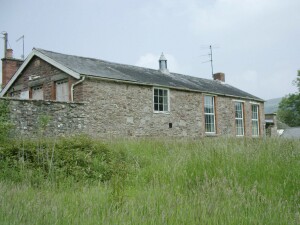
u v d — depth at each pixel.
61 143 8.88
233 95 23.66
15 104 12.52
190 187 5.69
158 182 5.87
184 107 20.14
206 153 7.28
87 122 14.98
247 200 4.54
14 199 4.50
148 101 18.06
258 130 26.19
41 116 11.97
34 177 6.66
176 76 23.62
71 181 6.58
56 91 16.88
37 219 3.62
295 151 7.26
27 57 18.28
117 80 16.36
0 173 6.73
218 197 4.77
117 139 13.12
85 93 15.20
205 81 26.06
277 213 4.09
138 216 3.84
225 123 22.94
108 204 4.32
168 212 3.88
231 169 5.95
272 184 5.43
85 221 3.70
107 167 7.74
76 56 18.89
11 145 8.23
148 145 10.75
